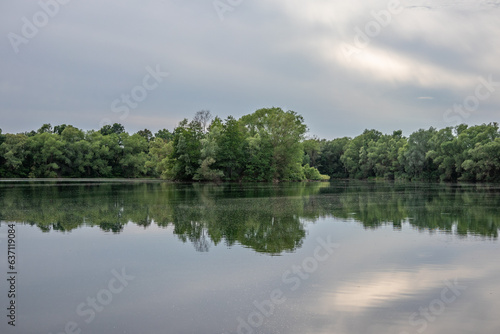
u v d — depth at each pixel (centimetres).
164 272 1428
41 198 4284
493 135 9569
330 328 977
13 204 3647
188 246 1847
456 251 1748
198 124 9094
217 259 1608
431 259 1603
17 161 10312
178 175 9125
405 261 1575
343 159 15138
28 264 1548
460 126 10981
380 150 13850
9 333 966
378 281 1326
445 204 3806
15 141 10494
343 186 7944
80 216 2850
